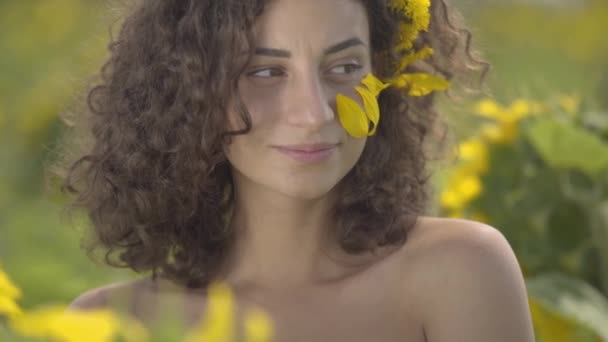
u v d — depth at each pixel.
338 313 2.31
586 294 3.21
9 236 5.03
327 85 2.23
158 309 2.45
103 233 2.59
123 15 2.71
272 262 2.38
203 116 2.31
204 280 2.47
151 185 2.49
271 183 2.24
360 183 2.40
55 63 7.36
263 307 2.34
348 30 2.23
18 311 1.49
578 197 3.34
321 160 2.20
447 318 2.26
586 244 3.33
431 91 2.73
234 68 2.22
